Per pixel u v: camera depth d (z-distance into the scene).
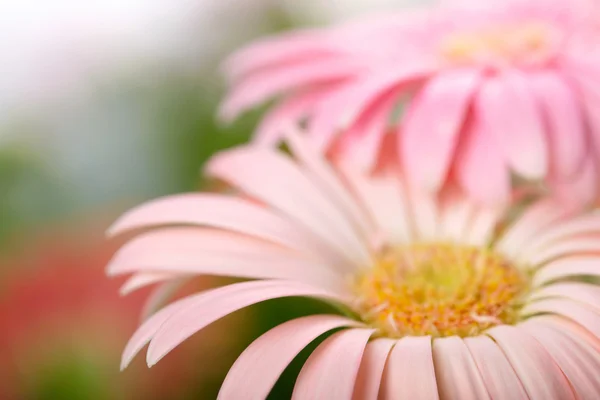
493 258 0.30
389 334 0.28
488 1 0.34
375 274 0.29
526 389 0.25
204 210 0.29
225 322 0.32
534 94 0.30
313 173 0.31
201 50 0.40
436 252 0.30
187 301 0.26
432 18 0.34
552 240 0.30
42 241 0.34
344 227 0.30
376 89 0.30
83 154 0.41
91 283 0.31
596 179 0.29
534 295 0.28
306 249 0.29
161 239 0.28
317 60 0.33
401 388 0.26
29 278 0.31
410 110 0.30
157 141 0.38
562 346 0.26
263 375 0.25
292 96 0.33
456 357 0.26
